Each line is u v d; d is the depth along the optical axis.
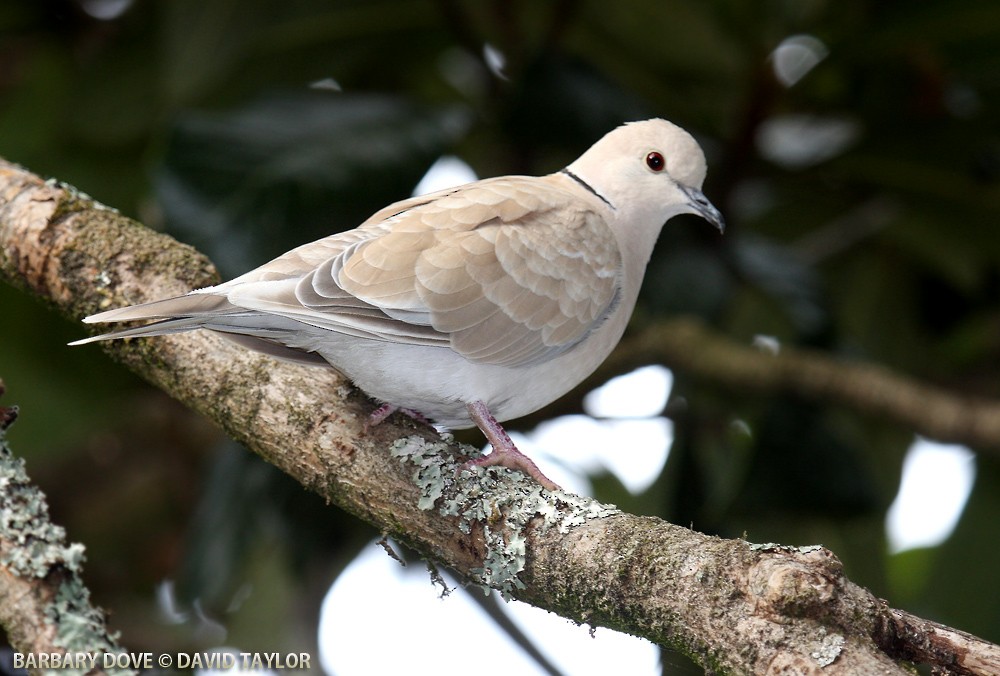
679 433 9.90
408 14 9.71
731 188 9.76
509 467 6.66
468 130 9.28
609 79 9.15
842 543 10.07
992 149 9.84
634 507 10.20
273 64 9.88
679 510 9.29
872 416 9.30
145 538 10.38
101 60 10.02
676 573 5.12
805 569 4.82
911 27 9.06
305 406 6.34
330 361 6.56
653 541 5.32
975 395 11.06
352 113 8.47
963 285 10.66
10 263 6.83
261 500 8.54
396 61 10.41
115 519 10.34
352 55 9.99
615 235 7.60
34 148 10.12
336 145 8.20
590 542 5.48
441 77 10.86
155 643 9.74
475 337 6.69
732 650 4.86
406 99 8.80
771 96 9.42
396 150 8.33
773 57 9.36
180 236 7.72
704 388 9.85
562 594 5.52
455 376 6.77
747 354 9.34
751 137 9.62
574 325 7.17
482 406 6.92
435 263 6.60
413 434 6.28
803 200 10.77
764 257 9.73
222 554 8.44
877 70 9.69
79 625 5.04
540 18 9.91
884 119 9.77
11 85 10.35
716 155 10.05
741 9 9.24
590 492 10.48
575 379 7.57
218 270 7.45
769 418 9.40
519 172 9.98
